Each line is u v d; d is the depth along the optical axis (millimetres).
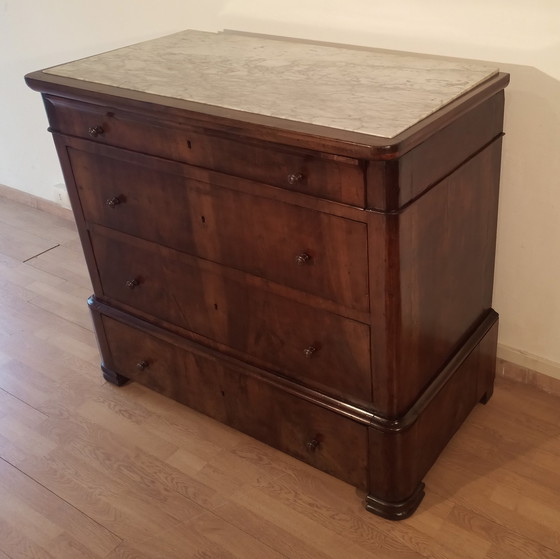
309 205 1471
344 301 1541
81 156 1895
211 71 1789
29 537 1790
